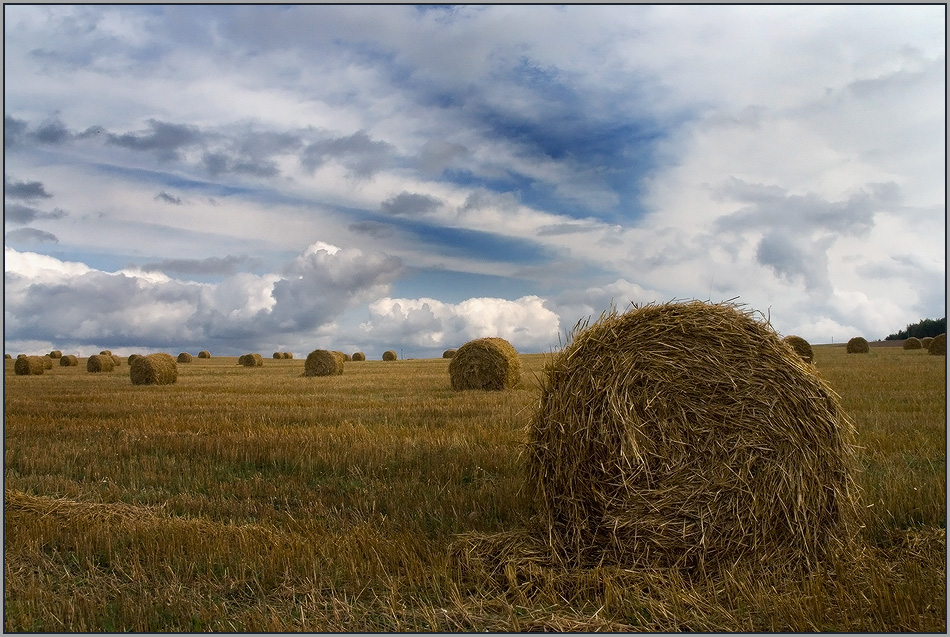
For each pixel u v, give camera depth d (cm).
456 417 1177
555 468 538
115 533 558
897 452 788
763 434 504
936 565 459
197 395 1761
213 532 554
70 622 405
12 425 1159
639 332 536
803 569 488
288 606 426
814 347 5322
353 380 2417
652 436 510
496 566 488
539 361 3488
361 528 559
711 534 487
